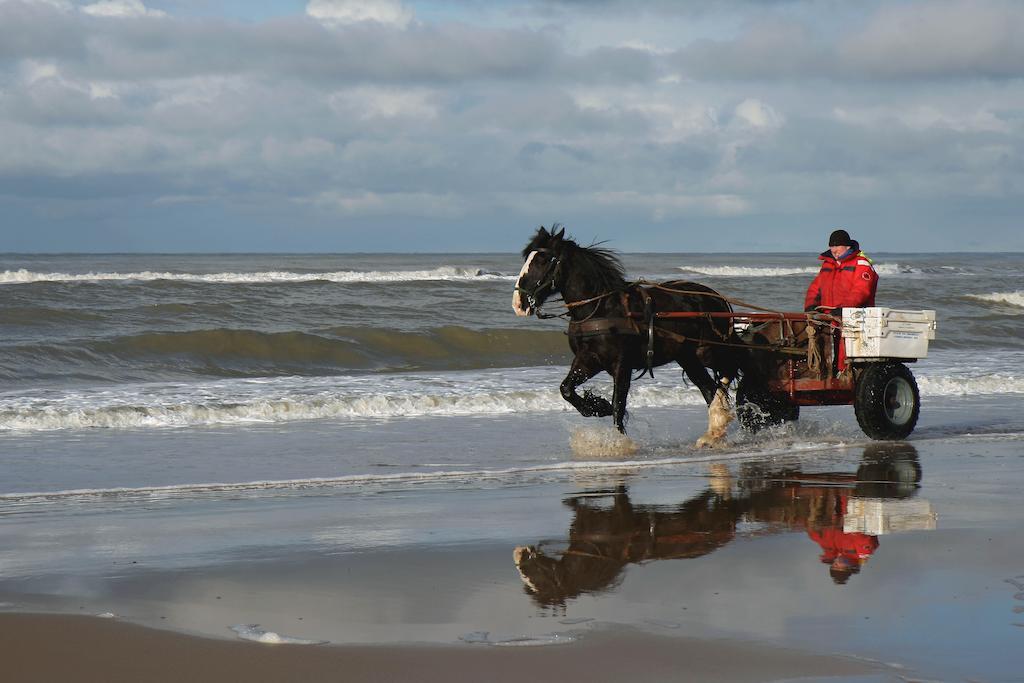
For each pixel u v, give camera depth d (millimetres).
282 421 13812
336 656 4914
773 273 63594
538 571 6449
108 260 99875
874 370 12031
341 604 5762
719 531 7543
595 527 7668
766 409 12820
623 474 10039
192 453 11289
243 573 6398
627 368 11352
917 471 10188
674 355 11695
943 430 13320
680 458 11047
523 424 13695
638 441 12438
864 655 4910
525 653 4949
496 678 4652
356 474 10086
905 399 12258
